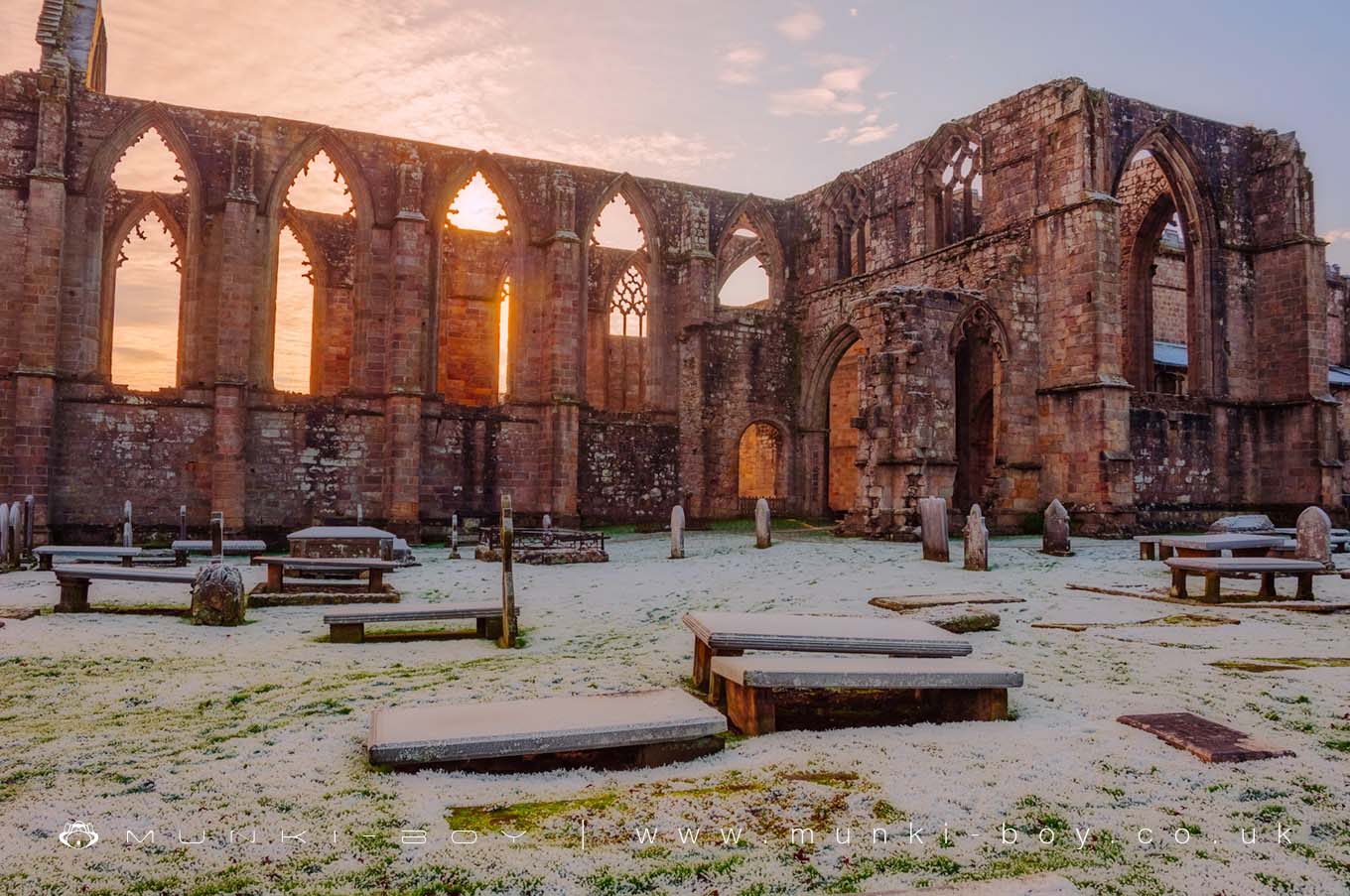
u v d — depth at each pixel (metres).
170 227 38.47
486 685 8.51
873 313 31.66
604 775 5.77
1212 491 35.53
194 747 6.48
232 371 31.80
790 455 42.31
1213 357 36.22
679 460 40.19
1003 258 34.34
